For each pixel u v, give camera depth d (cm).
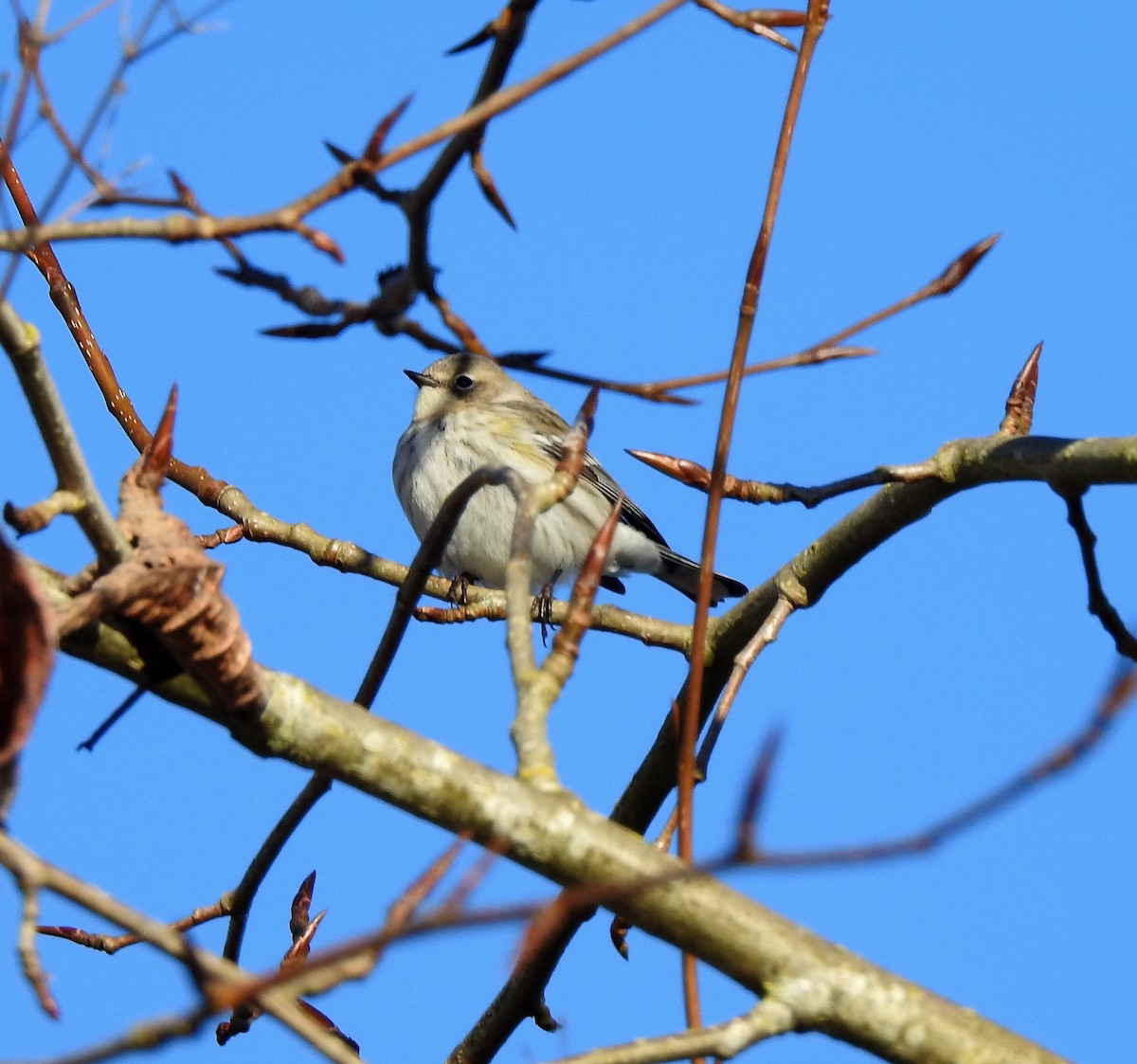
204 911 1006
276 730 704
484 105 618
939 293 871
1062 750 452
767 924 695
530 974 1064
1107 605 1058
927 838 442
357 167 604
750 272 895
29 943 533
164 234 602
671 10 623
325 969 480
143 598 659
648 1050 636
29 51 704
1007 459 1088
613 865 695
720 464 894
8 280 617
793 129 905
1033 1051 691
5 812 579
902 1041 682
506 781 706
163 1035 476
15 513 649
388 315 662
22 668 581
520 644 730
